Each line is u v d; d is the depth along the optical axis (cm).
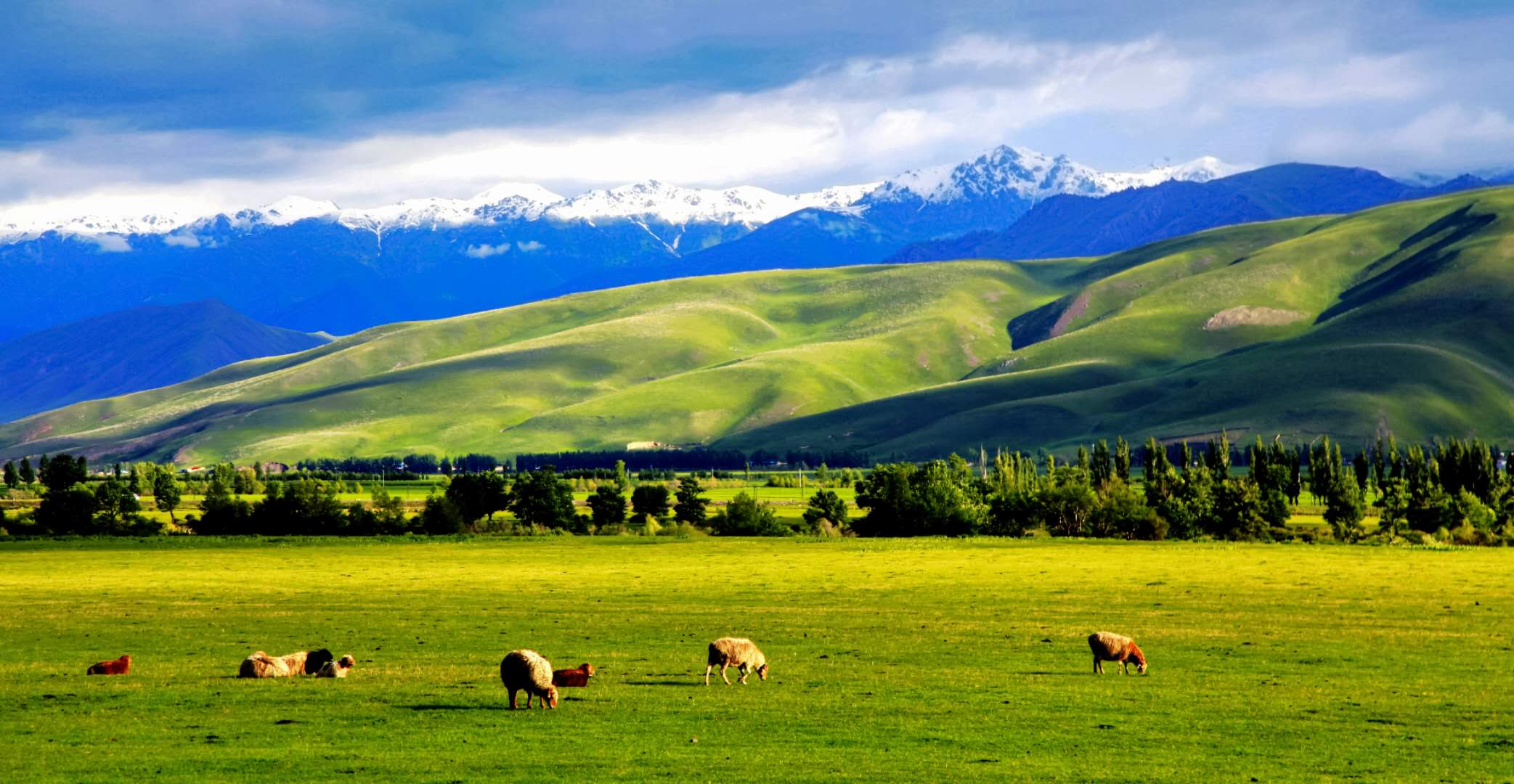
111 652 5584
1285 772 3228
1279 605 7138
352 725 3781
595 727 3753
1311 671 4872
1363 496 17388
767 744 3525
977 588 8356
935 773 3191
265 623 6638
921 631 6172
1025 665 5056
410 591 8431
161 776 3145
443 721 3841
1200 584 8425
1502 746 3534
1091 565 10225
